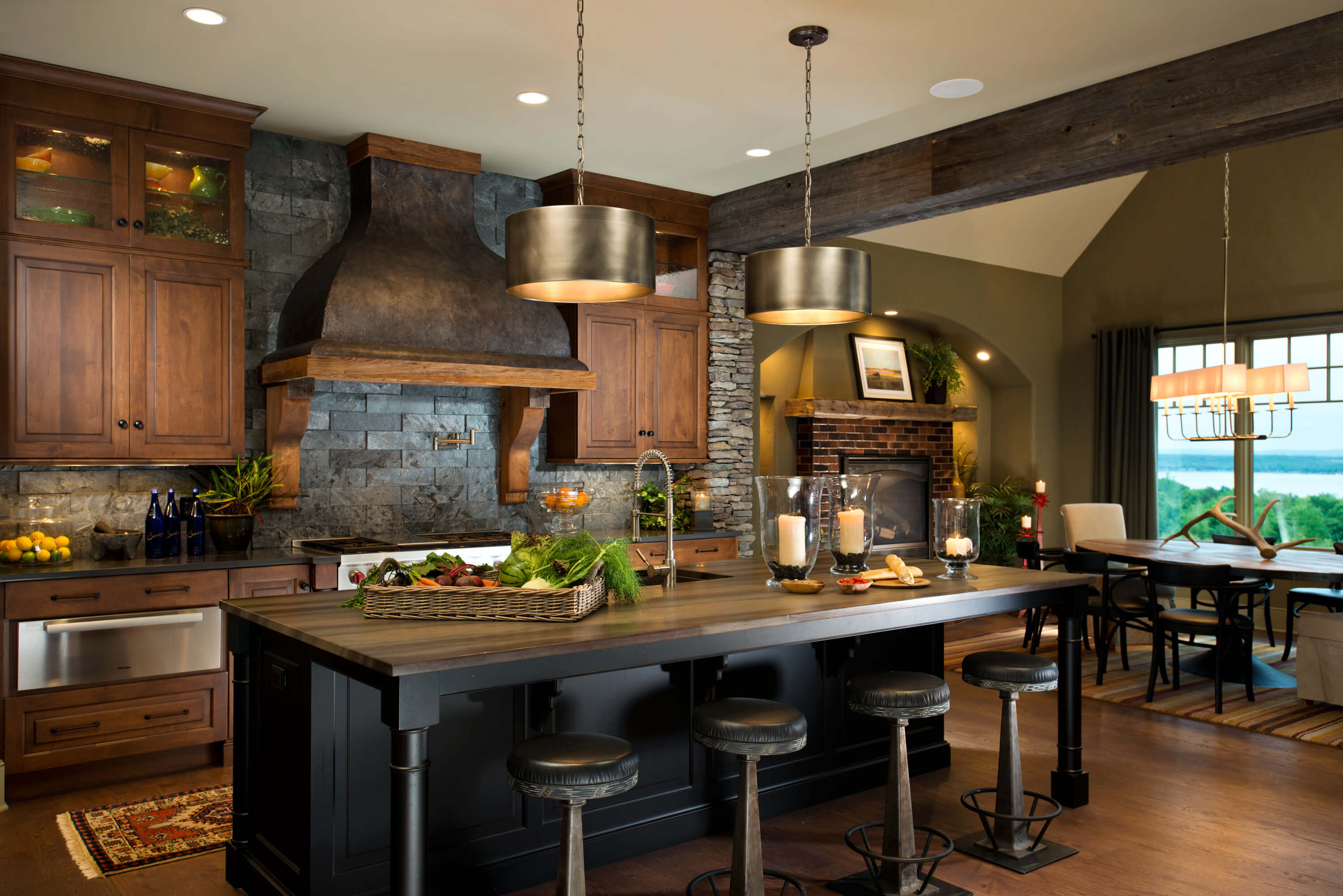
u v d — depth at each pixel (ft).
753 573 11.98
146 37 12.12
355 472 16.62
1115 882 9.66
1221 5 11.23
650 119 15.23
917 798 12.17
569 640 7.48
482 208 18.29
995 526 28.55
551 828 9.84
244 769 9.70
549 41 12.25
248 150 14.98
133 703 12.76
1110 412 28.25
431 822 9.04
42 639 12.15
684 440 19.99
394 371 14.67
